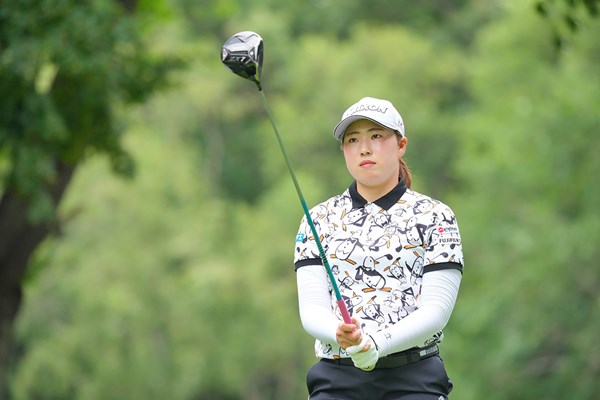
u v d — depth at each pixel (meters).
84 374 80.00
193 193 98.69
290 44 120.81
